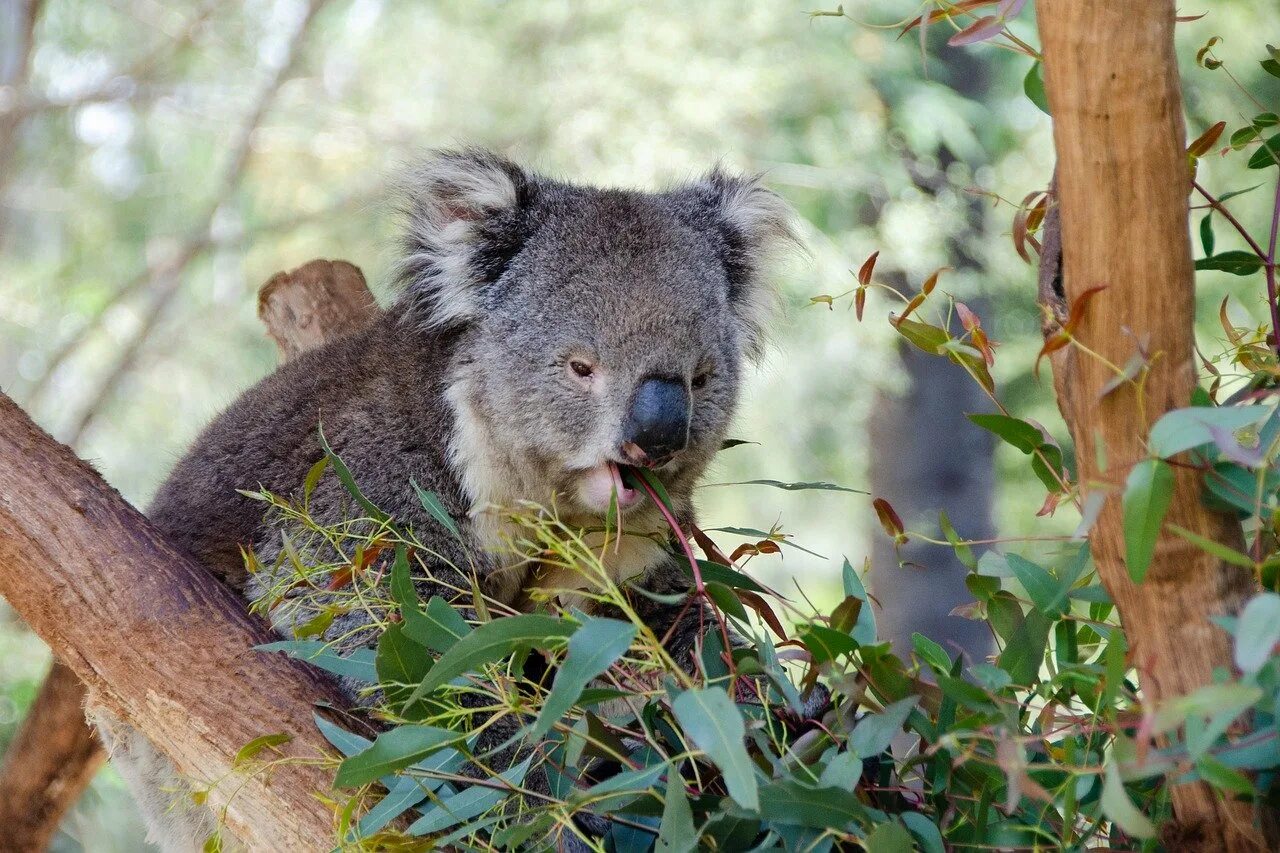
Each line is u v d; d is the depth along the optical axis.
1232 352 3.73
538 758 4.18
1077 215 2.87
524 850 3.93
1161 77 2.73
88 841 8.84
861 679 3.48
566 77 15.23
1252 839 2.90
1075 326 2.91
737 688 4.00
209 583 4.35
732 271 5.88
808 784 3.25
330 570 4.45
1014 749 2.82
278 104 17.78
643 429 4.98
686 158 14.55
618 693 3.46
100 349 18.28
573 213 5.46
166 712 4.14
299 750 4.05
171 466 7.05
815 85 14.30
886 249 13.92
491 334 5.34
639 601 5.48
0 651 10.12
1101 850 3.18
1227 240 12.53
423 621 3.83
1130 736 3.08
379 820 3.68
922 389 16.48
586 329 5.16
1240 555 2.72
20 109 17.03
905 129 14.34
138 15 18.27
